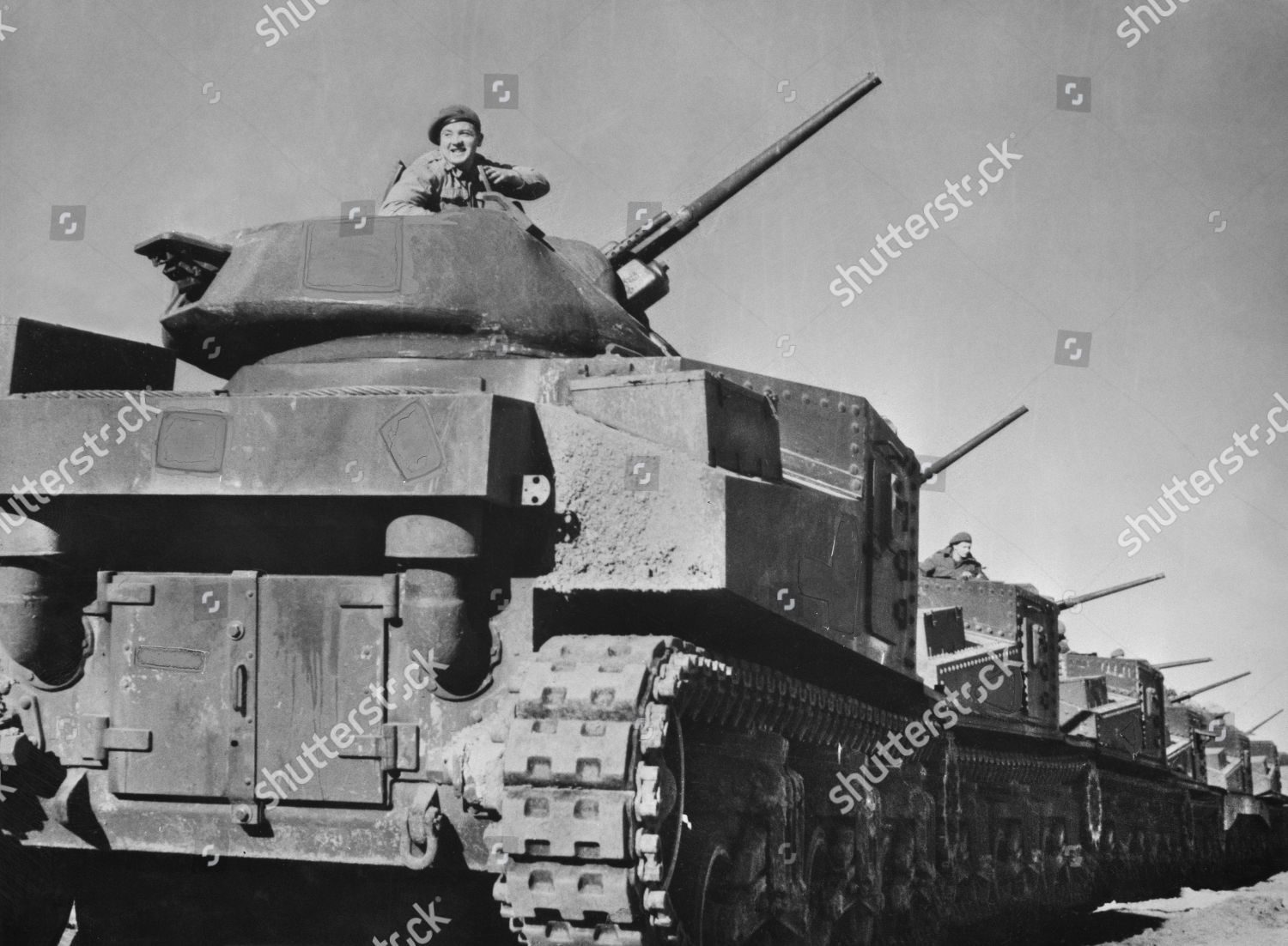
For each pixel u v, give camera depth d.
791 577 10.02
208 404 9.12
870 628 11.63
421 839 9.07
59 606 9.70
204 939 10.59
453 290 10.69
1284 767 44.62
